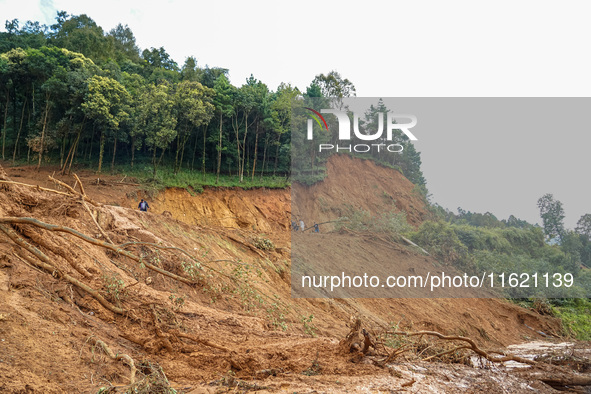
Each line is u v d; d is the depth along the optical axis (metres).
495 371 7.52
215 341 6.83
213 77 48.94
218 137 41.22
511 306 18.55
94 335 5.87
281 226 37.94
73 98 33.75
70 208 9.41
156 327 6.59
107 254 9.18
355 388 5.36
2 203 7.96
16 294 6.03
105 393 4.41
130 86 41.34
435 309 15.48
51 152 37.78
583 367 8.98
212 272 10.65
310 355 6.51
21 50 35.97
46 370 4.66
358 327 6.77
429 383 6.04
